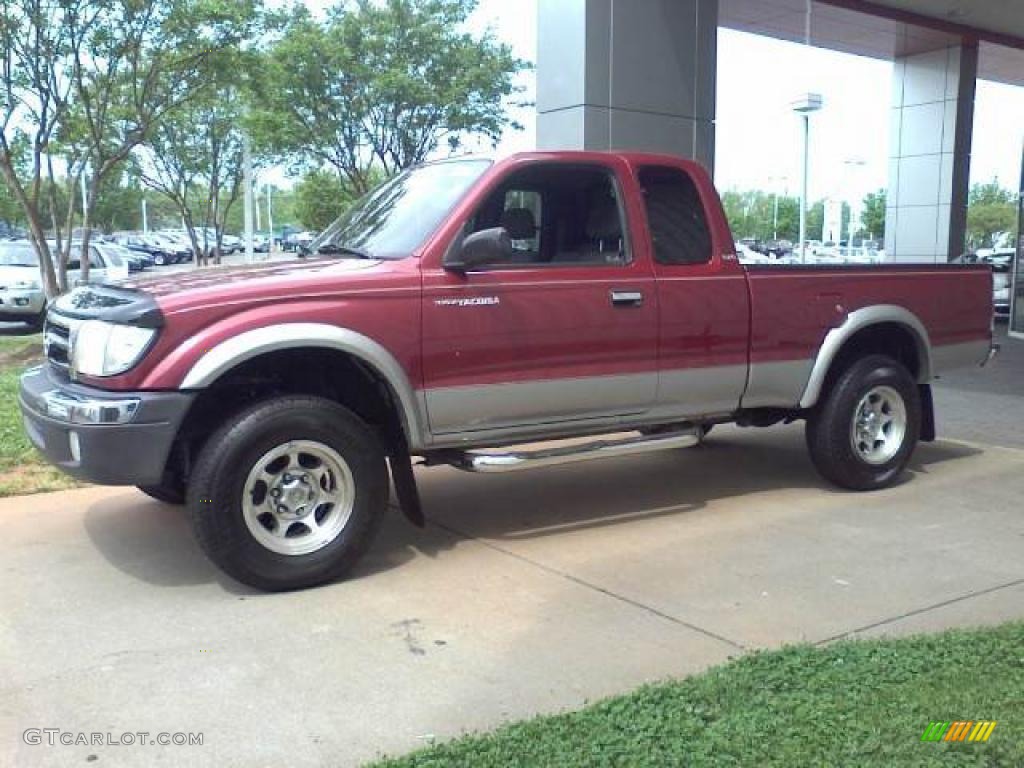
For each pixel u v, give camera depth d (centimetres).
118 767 323
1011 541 570
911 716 335
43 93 1355
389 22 2016
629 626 443
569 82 1042
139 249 5381
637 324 566
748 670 376
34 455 734
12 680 387
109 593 483
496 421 538
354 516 497
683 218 595
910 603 472
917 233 2109
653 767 307
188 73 1453
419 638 430
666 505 650
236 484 466
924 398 717
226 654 412
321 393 517
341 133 2094
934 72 2031
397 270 503
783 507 645
